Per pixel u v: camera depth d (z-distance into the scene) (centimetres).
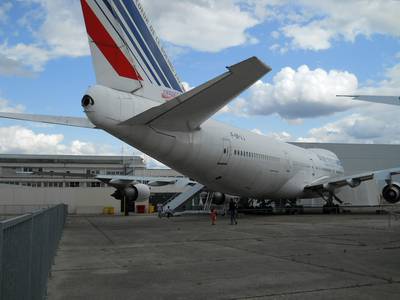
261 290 649
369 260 905
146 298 610
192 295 624
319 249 1072
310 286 671
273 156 2444
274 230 1584
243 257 958
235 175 2123
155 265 871
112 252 1066
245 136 2209
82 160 8175
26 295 431
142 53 1616
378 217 2423
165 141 1661
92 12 1481
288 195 2744
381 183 3725
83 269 834
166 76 1720
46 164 8069
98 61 1495
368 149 5372
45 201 4381
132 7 1576
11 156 8131
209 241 1266
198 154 1825
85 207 4447
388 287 662
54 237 1006
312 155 3183
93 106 1416
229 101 1402
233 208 1948
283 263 877
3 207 4069
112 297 616
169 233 1530
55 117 1454
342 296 608
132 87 1575
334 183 2705
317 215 2681
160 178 2895
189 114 1534
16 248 362
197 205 3231
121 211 4353
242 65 1179
